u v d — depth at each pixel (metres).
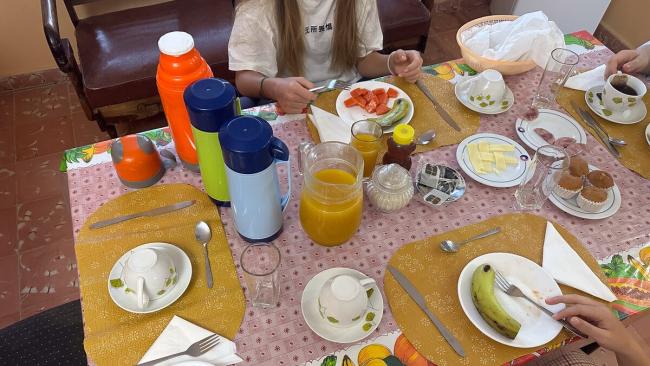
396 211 0.99
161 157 1.06
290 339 0.79
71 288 1.69
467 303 0.83
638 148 1.14
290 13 1.31
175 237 0.93
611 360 1.43
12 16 2.18
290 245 0.92
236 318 0.81
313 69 1.53
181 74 0.88
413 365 0.77
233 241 0.93
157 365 0.75
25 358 1.01
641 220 0.99
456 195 1.01
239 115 0.85
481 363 0.77
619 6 2.62
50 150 2.15
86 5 2.24
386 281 0.87
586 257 0.92
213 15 1.98
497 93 1.21
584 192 0.98
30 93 2.41
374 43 1.50
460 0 2.94
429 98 1.24
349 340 0.78
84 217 0.96
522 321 0.81
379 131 0.99
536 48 1.29
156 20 1.95
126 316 0.81
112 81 1.77
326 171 0.91
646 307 0.86
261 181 0.79
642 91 1.20
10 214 1.90
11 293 1.68
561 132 1.17
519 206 1.01
